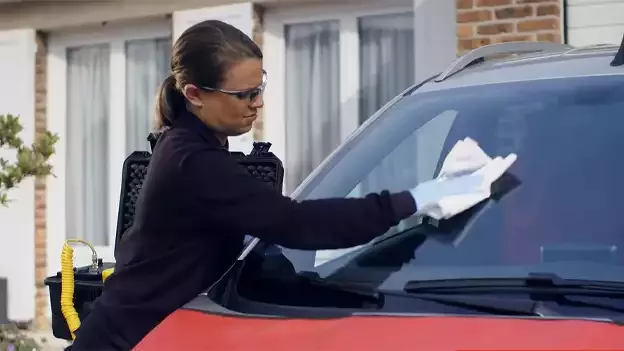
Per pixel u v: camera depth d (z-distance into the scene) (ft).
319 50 25.40
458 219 7.92
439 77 10.50
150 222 7.78
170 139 7.76
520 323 6.10
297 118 25.72
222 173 7.47
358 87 24.97
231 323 6.90
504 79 9.48
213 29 7.84
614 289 6.76
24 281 28.96
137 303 7.77
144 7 26.96
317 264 8.00
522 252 7.43
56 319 10.12
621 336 5.73
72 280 9.90
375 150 9.41
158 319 7.74
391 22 24.50
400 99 10.27
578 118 8.49
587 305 6.56
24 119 28.84
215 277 8.05
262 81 7.92
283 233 7.37
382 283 7.41
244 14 25.39
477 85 9.57
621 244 7.27
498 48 10.91
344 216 7.29
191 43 7.78
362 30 24.88
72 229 29.27
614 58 9.14
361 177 9.12
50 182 29.12
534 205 7.81
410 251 7.76
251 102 7.89
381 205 7.33
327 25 25.31
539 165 8.16
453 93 9.61
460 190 7.55
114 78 28.48
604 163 8.00
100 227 28.99
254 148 9.88
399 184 9.10
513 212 7.79
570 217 7.63
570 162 8.11
